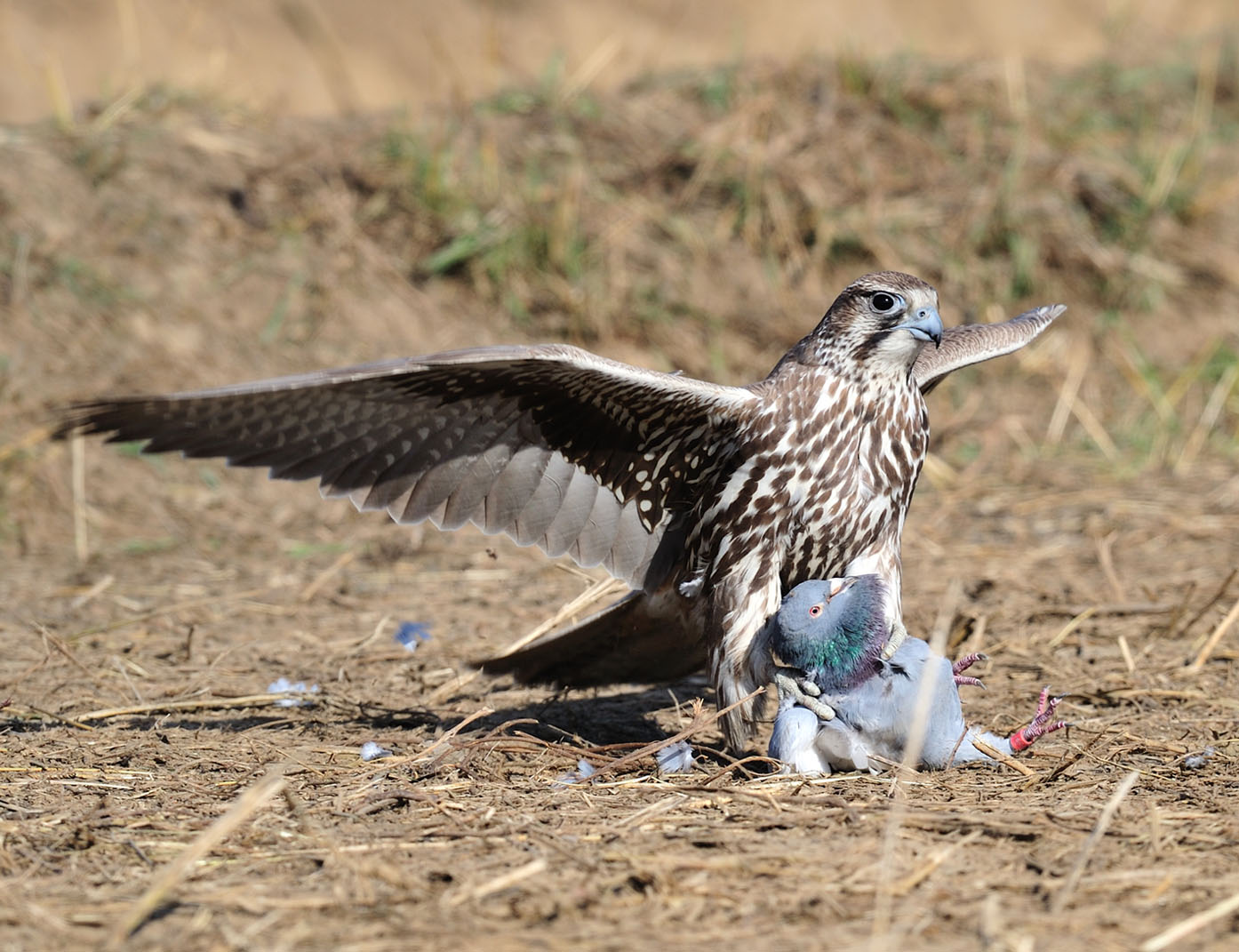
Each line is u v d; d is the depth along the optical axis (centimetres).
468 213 1830
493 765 791
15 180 1700
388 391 775
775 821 662
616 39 2286
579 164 1911
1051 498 1546
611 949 529
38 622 1160
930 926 548
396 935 541
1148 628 1095
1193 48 2428
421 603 1233
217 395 688
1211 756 789
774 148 1952
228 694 963
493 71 2088
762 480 829
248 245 1752
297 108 2586
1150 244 1973
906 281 831
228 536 1449
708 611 855
